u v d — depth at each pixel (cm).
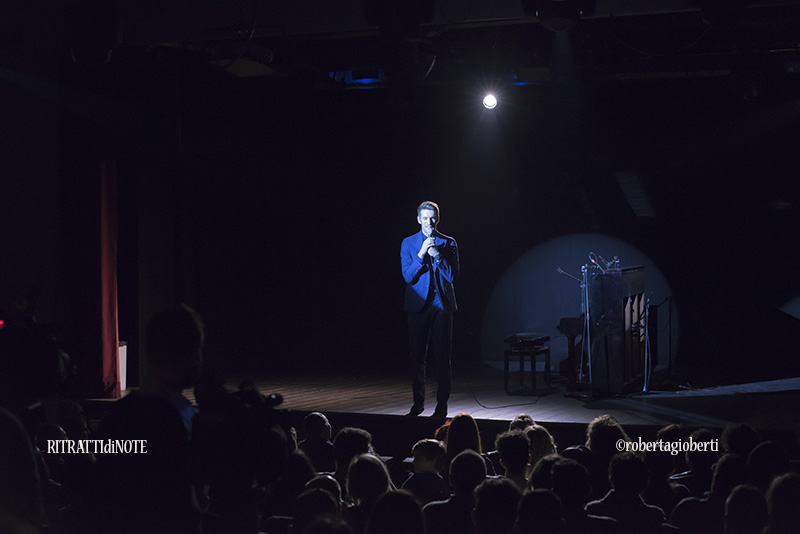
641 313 755
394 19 560
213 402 194
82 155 732
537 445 367
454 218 1012
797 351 902
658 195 936
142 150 806
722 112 891
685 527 267
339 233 1047
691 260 937
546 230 986
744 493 244
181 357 183
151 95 805
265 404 204
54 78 734
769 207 899
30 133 743
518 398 699
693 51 780
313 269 1052
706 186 916
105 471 174
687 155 916
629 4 589
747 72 774
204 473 192
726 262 924
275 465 196
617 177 946
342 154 1023
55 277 739
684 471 404
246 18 662
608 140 938
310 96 969
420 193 1018
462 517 263
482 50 795
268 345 984
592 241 972
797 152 875
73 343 729
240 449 192
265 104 956
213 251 904
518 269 1000
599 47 787
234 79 904
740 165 899
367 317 1047
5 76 741
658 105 909
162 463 173
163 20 677
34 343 220
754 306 917
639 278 741
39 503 170
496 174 991
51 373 223
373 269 1041
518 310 1002
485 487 238
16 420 168
